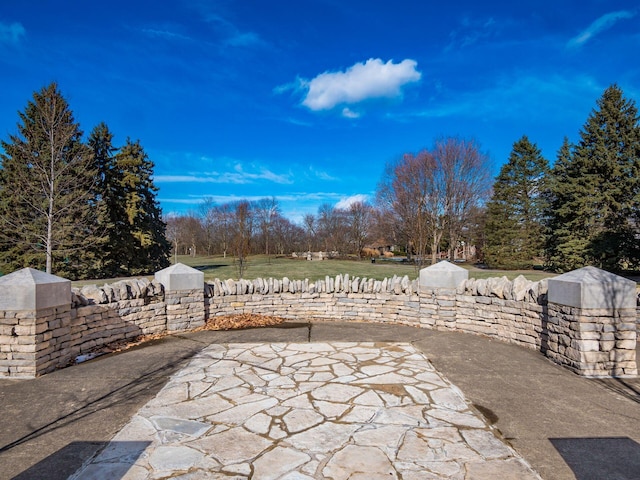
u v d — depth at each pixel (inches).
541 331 244.8
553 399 169.2
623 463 118.3
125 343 267.6
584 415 152.9
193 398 168.7
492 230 1336.1
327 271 970.7
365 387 181.9
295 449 125.3
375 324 335.3
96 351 245.4
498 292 281.4
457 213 1349.7
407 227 1268.5
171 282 304.0
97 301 251.9
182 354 239.8
